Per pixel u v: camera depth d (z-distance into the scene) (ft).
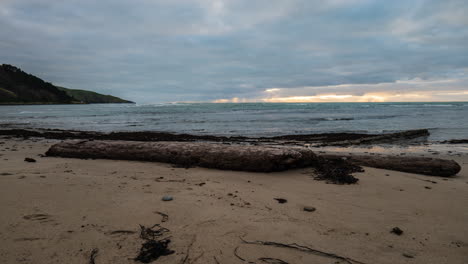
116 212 10.25
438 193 14.57
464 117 99.25
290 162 19.54
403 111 153.17
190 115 125.18
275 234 8.95
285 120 92.89
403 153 31.65
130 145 23.56
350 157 23.85
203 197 12.66
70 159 22.93
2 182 13.34
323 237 8.90
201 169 20.08
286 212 11.12
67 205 10.68
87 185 13.71
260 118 102.99
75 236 8.23
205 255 7.49
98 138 45.52
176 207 11.07
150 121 90.79
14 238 7.90
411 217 10.92
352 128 66.74
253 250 7.86
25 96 494.18
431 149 35.53
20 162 20.43
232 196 13.08
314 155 21.42
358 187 15.56
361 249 8.18
